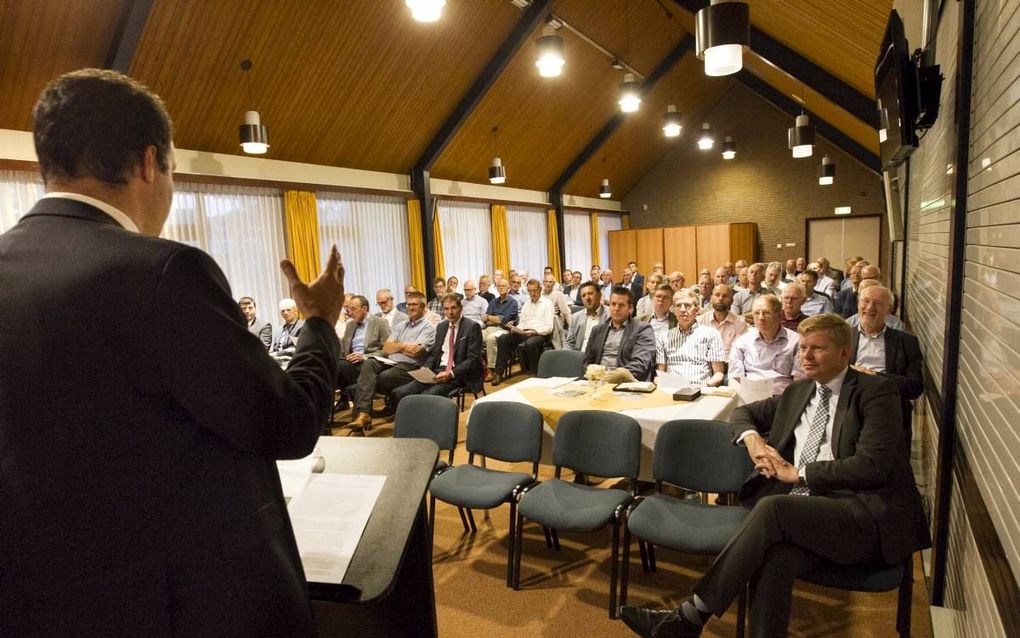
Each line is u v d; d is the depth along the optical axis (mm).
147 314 650
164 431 668
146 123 760
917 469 3322
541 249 11969
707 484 2557
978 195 1643
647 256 13633
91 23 4602
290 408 737
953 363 1927
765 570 1918
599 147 11375
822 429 2211
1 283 665
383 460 1228
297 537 1002
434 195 9141
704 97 12859
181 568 668
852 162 12367
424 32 6582
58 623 638
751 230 13109
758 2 5406
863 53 4805
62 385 641
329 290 916
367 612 1343
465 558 2982
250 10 5270
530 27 7242
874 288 3213
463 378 5199
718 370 3953
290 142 6973
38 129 735
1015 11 1244
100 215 719
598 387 3379
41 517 642
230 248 6688
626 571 2436
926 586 2566
